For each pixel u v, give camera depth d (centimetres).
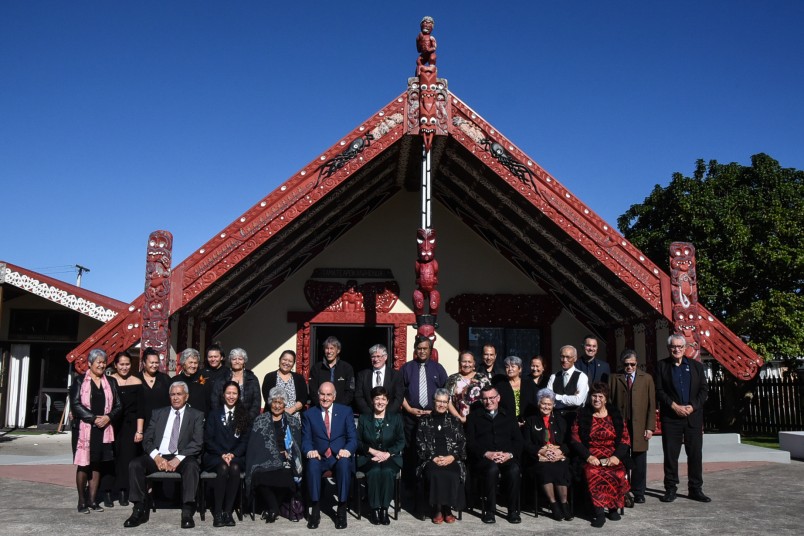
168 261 992
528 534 636
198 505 755
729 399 1739
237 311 1319
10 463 1138
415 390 826
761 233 1683
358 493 719
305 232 1192
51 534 626
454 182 1249
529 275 1383
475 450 717
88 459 712
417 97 1052
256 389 783
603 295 1224
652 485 893
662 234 1784
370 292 1348
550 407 726
